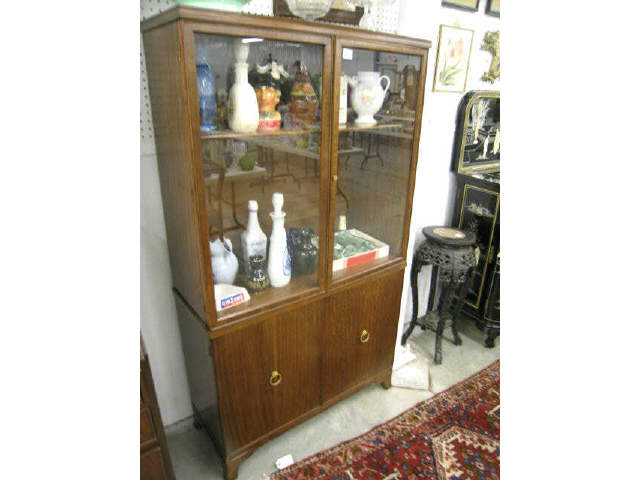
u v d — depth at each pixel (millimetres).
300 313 1357
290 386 1443
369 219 1531
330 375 1570
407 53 1295
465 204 2152
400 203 1556
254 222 1238
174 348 1540
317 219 1305
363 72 1259
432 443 1586
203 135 1000
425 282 2346
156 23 958
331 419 1699
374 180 1464
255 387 1340
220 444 1392
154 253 1372
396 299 1690
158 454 1075
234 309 1223
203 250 1091
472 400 1815
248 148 1117
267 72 1088
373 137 1386
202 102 977
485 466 1489
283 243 1326
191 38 888
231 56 1012
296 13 1166
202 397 1449
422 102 1411
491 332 2170
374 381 1786
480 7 1907
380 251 1592
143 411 1009
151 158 1243
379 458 1516
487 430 1652
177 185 1115
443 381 1940
